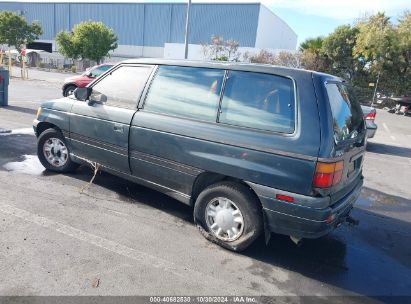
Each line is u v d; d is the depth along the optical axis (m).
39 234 3.49
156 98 3.99
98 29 38.06
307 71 3.28
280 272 3.32
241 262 3.41
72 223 3.78
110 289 2.82
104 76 4.54
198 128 3.57
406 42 27.36
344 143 3.26
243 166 3.29
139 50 54.47
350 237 4.21
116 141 4.21
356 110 3.88
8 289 2.69
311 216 3.07
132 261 3.22
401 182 6.95
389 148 10.54
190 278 3.07
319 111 3.07
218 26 49.22
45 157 5.14
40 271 2.94
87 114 4.49
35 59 43.53
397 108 22.70
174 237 3.72
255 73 3.43
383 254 3.88
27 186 4.59
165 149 3.80
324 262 3.57
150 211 4.26
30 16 61.38
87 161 4.68
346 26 30.41
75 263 3.09
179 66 3.93
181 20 51.00
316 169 2.99
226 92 3.54
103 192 4.65
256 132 3.27
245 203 3.38
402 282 3.37
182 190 3.85
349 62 30.41
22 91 15.46
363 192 6.08
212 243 3.67
